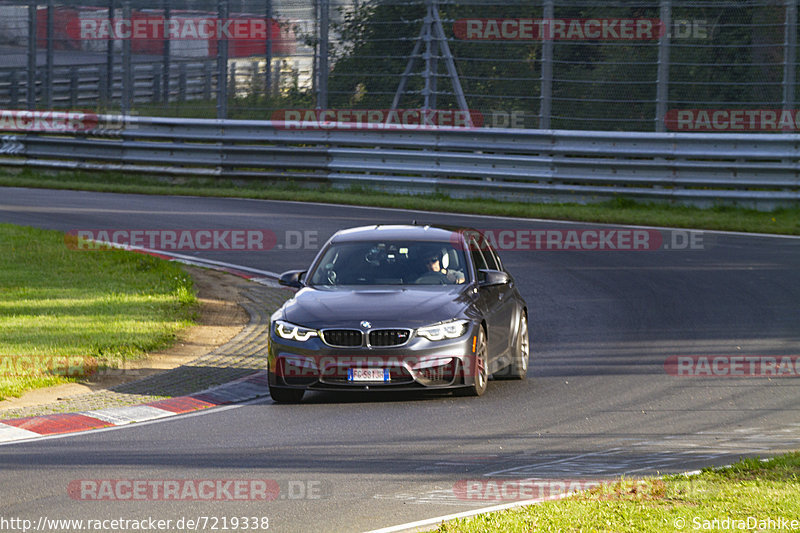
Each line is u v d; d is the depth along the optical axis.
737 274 59.00
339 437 30.81
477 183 85.75
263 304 54.22
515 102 88.38
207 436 31.19
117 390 37.69
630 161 81.31
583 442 29.86
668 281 57.50
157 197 89.50
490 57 88.88
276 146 92.94
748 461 25.92
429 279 38.50
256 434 31.39
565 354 43.38
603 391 37.00
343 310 35.81
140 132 96.69
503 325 38.97
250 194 89.31
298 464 27.64
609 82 82.88
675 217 76.69
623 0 86.25
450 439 30.33
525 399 36.03
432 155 87.00
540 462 27.53
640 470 26.38
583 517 21.27
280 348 35.59
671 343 44.56
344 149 90.44
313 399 36.97
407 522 22.22
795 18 81.19
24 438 31.11
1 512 23.33
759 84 83.00
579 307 51.97
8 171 102.12
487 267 41.12
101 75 99.12
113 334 45.47
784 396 35.88
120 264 61.97
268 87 94.06
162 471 26.98
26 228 71.38
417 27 90.44
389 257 39.53
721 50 84.75
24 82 102.88
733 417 33.00
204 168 95.62
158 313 50.56
